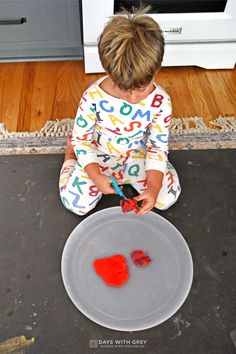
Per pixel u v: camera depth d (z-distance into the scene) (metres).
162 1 1.35
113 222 1.14
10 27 1.44
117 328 0.97
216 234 1.15
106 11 1.34
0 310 0.99
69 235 1.13
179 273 1.06
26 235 1.12
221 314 1.01
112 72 0.81
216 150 1.34
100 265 1.06
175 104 1.48
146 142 1.13
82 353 0.94
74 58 1.62
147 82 0.82
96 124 1.04
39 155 1.30
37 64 1.60
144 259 1.08
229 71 1.62
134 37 0.78
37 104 1.45
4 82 1.52
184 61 1.57
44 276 1.05
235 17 1.40
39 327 0.97
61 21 1.43
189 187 1.25
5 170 1.26
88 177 1.10
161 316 0.99
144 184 1.14
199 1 1.35
